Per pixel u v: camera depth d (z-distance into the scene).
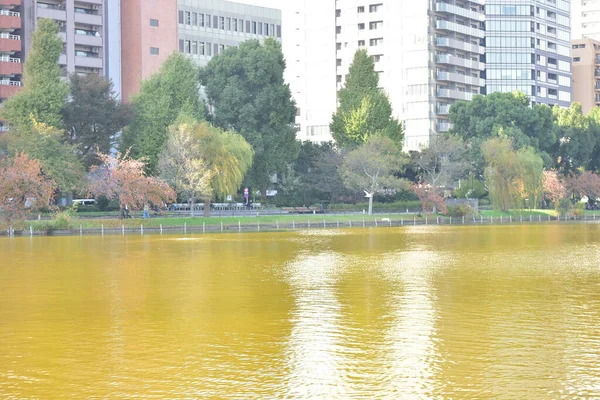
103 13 171.62
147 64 178.88
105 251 74.56
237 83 137.62
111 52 176.00
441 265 61.03
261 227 115.19
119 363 29.22
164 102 126.38
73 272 57.16
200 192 110.88
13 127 117.62
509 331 34.12
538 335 33.31
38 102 118.75
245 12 198.00
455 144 143.12
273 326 35.62
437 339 32.66
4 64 151.12
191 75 131.25
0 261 65.25
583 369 27.88
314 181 147.88
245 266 60.81
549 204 166.38
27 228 100.44
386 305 41.16
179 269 58.91
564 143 183.50
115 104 124.88
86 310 40.38
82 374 27.80
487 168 143.25
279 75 140.25
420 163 143.50
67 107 123.12
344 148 147.38
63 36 165.25
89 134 122.56
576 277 52.94
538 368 28.02
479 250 75.12
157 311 39.88
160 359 29.73
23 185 98.62
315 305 41.34
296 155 143.88
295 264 62.22
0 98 150.25
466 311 39.19
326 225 122.19
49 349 31.45
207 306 41.31
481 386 25.94
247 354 30.38
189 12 187.75
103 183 105.81
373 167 132.00
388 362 28.97
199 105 133.00
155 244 83.81
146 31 178.62
